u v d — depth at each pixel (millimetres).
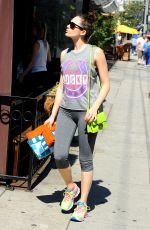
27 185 6215
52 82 9727
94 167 7383
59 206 5672
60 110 5293
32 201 5773
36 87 8367
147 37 32312
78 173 7008
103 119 5156
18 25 7699
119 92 17125
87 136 5215
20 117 6168
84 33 5164
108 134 9859
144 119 12031
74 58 5141
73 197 5500
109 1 19406
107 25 21031
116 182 6758
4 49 5934
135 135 10008
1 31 5895
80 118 5180
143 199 6160
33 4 8344
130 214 5629
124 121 11508
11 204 5625
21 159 6809
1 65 5969
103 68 5152
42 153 5430
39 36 8398
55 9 9836
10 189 6070
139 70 28500
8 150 6180
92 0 14492
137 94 16984
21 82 7965
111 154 8258
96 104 5109
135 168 7520
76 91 5137
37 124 6555
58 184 6457
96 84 5223
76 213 5273
